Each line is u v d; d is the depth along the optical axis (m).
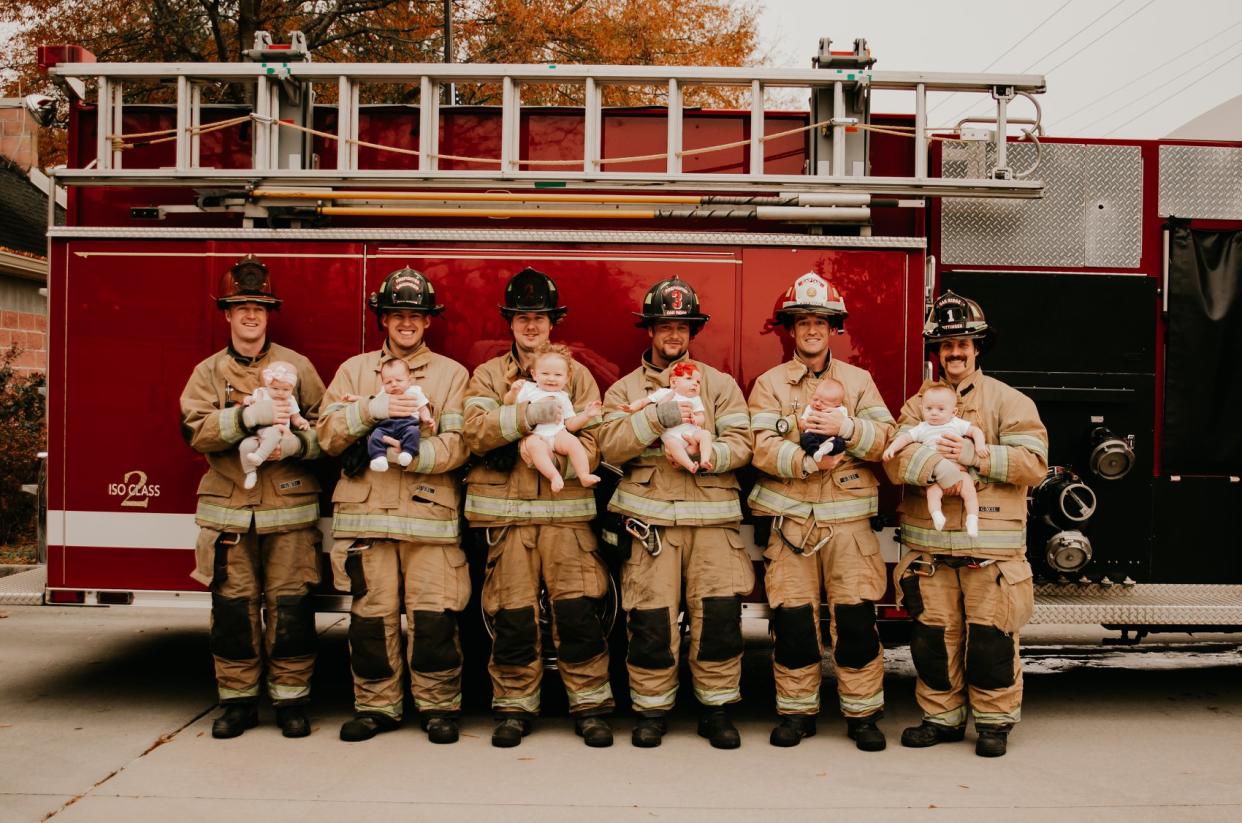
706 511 4.14
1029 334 5.22
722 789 3.77
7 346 11.61
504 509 4.18
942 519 3.97
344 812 3.52
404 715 4.71
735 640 4.20
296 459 4.29
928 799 3.70
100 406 4.70
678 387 4.01
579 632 4.23
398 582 4.26
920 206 4.98
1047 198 5.26
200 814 3.49
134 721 4.64
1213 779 3.96
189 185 4.78
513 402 4.05
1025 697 5.28
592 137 4.75
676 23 17.80
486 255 4.70
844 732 4.51
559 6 17.64
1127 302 5.27
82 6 17.41
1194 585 5.27
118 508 4.68
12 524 10.02
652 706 4.24
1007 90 4.86
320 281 4.70
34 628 6.95
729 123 5.21
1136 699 5.24
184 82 4.75
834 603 4.19
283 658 4.30
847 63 4.88
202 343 4.68
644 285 4.69
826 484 4.17
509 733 4.24
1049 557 4.91
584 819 3.48
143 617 7.39
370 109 5.22
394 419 4.02
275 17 16.83
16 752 4.17
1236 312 5.30
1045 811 3.60
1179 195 5.33
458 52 18.22
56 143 16.03
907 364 4.70
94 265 4.71
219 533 4.20
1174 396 5.28
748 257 4.68
